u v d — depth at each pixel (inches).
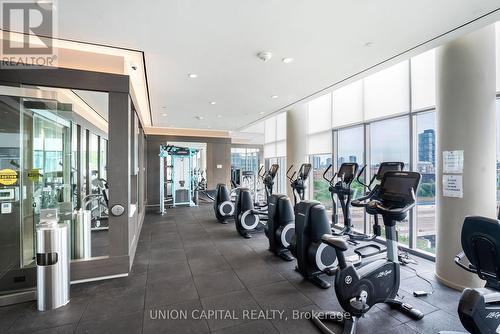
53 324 85.4
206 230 214.7
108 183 122.9
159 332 80.9
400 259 136.7
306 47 117.6
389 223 94.6
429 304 97.5
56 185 132.2
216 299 101.0
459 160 108.3
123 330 81.9
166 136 381.7
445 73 113.3
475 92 105.0
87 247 128.3
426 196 150.6
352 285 79.4
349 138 214.2
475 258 69.9
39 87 114.0
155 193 363.6
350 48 118.7
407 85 154.6
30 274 106.2
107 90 121.4
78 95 166.6
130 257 129.8
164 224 237.6
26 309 94.7
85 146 223.8
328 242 80.5
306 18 94.2
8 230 109.2
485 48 104.7
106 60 122.1
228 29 101.7
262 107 240.2
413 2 84.4
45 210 103.8
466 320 60.7
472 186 106.1
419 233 153.5
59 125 133.4
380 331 81.0
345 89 211.6
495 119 106.1
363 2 84.6
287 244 145.8
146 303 98.1
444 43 113.2
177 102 220.5
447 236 112.4
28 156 116.5
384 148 177.3
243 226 193.6
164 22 96.1
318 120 249.1
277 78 159.5
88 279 117.3
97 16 91.5
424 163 150.9
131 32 103.4
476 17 93.0
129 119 128.2
